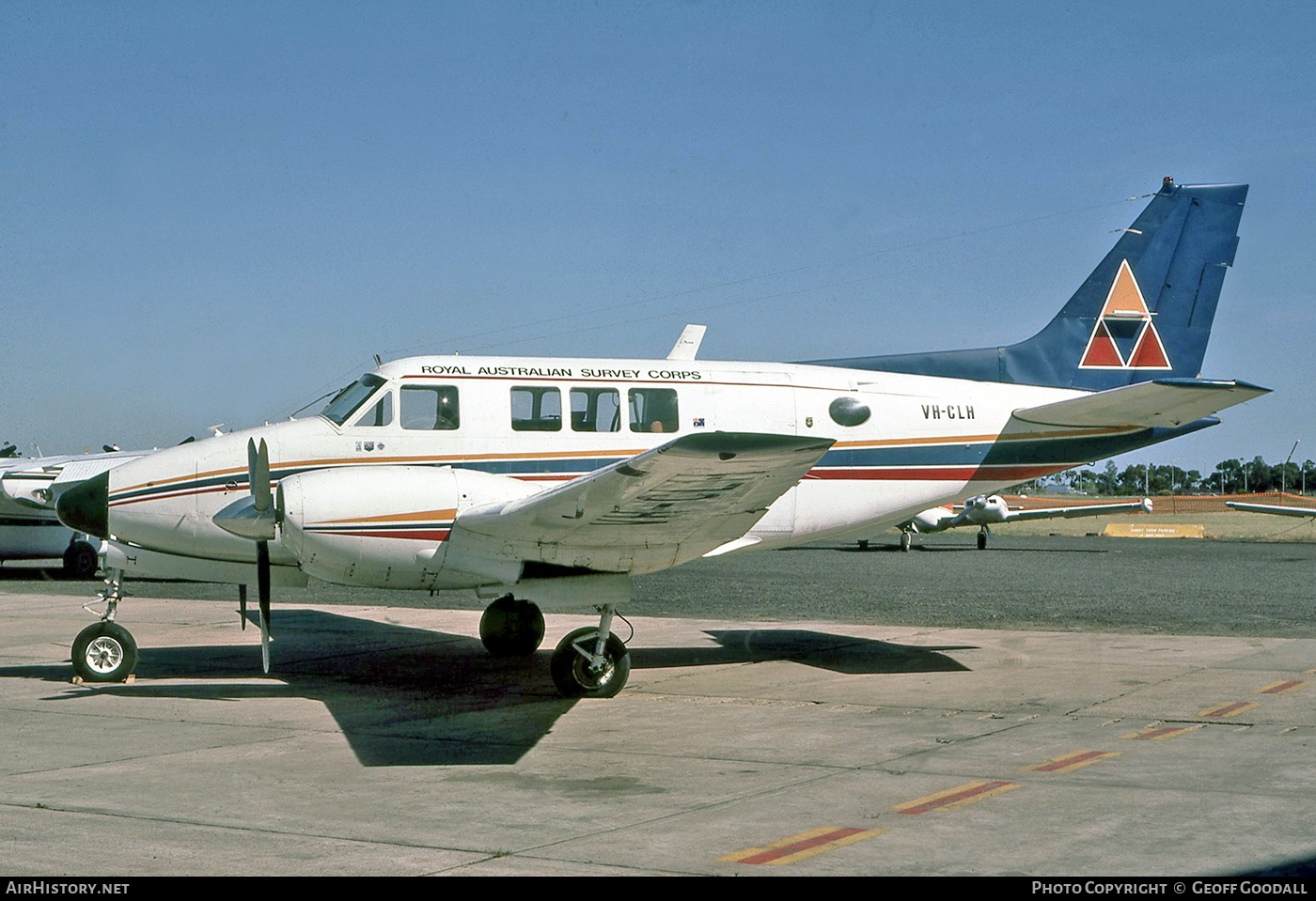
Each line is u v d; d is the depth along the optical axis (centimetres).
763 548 1113
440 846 512
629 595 954
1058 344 1228
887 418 1130
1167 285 1247
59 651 1229
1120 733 770
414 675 1070
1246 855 491
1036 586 2067
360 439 1019
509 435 1040
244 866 480
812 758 699
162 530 995
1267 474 13025
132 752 727
